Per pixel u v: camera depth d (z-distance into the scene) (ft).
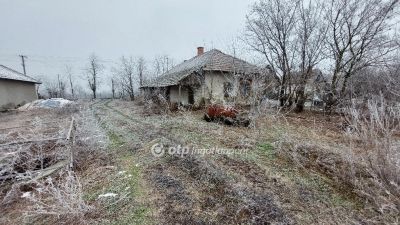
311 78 66.13
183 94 70.90
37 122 35.40
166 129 38.27
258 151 26.78
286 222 13.97
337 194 17.30
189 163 22.80
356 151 23.04
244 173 20.68
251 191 17.48
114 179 20.06
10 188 19.54
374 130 18.17
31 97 100.32
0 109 77.05
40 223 14.96
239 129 38.11
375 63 52.75
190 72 67.21
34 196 17.29
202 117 51.55
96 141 28.48
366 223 13.94
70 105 72.74
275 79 64.85
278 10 65.57
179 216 14.69
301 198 16.69
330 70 63.36
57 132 32.24
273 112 43.83
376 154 16.17
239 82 51.67
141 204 16.10
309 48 63.93
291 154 24.35
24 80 91.15
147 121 47.75
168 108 58.70
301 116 57.82
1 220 15.61
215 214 14.88
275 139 31.32
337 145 29.09
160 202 16.26
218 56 72.79
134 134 36.14
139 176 20.54
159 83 83.87
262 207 15.40
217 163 22.85
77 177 19.47
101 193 17.83
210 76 68.18
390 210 14.47
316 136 35.04
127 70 195.11
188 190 17.84
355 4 56.80
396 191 14.69
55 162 23.72
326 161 22.88
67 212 14.75
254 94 42.14
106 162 24.17
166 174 20.67
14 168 21.67
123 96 200.23
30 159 22.21
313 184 18.80
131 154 26.58
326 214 14.92
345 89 55.31
